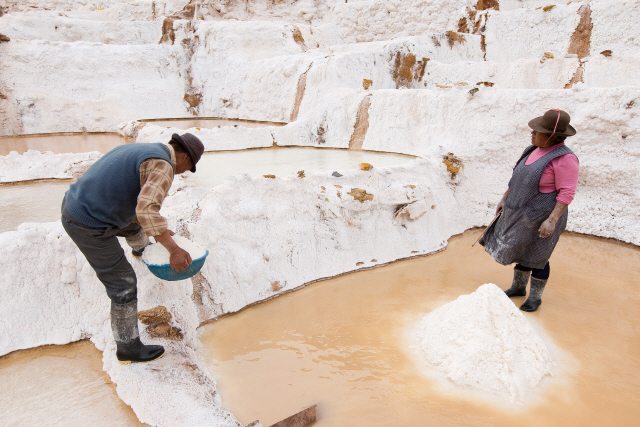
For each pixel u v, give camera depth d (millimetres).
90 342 2791
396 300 3479
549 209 2943
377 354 2758
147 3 14688
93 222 2037
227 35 11484
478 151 5535
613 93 4812
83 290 2891
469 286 3736
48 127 9266
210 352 2777
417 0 10688
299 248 3832
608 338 2949
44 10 15586
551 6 8609
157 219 1970
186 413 2096
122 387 2320
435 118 6434
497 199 5332
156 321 2709
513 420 2195
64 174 5574
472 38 9461
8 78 9398
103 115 9773
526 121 5363
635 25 7574
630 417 2213
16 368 2543
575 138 5074
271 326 3096
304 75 8922
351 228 4160
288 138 7594
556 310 3324
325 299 3500
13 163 5555
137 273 2914
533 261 3109
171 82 11375
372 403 2311
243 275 3377
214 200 3580
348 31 12250
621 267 4133
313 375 2545
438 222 4801
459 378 2463
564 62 7047
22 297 2766
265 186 3893
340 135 7508
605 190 5012
